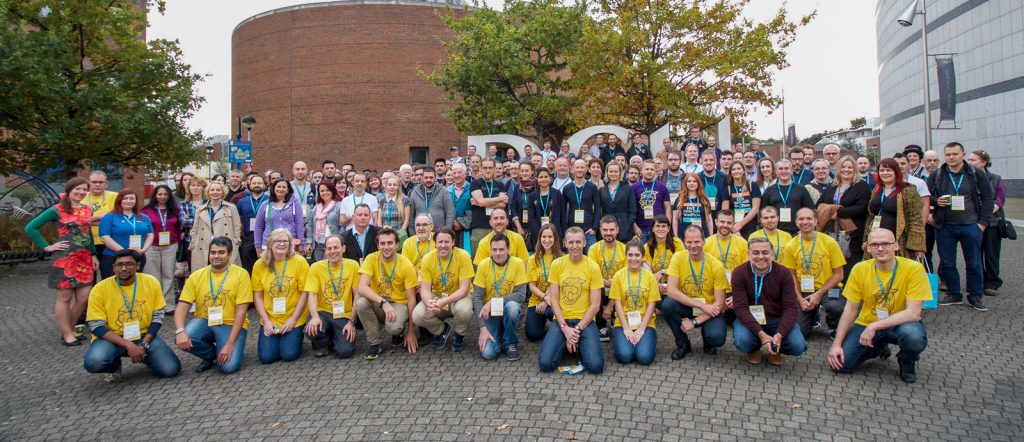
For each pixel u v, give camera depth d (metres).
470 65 20.88
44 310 8.95
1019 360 5.55
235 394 5.30
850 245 7.34
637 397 4.93
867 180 8.71
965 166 7.48
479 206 8.52
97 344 5.54
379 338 6.33
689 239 5.89
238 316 5.97
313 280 6.31
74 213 7.07
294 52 29.86
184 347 5.74
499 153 26.98
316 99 29.47
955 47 36.19
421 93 29.00
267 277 6.31
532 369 5.73
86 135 13.62
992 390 4.89
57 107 12.97
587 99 19.75
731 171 8.54
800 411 4.59
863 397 4.83
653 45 18.50
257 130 31.53
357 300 6.14
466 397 5.03
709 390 5.04
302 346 6.74
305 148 29.77
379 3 28.81
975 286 7.42
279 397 5.18
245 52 32.09
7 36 12.15
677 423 4.43
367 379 5.57
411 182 10.16
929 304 5.14
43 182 14.91
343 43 29.08
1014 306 7.48
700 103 18.94
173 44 16.23
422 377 5.58
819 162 8.38
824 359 5.78
